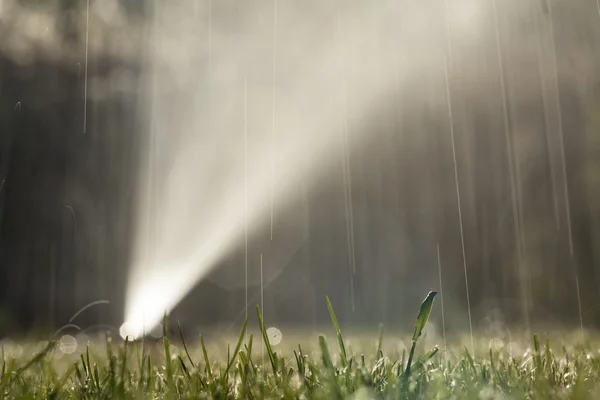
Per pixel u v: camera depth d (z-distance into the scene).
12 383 2.48
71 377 2.97
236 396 2.13
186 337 7.44
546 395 1.91
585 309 16.77
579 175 18.06
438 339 5.96
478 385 2.10
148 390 2.28
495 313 16.73
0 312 12.48
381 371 2.44
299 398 1.97
